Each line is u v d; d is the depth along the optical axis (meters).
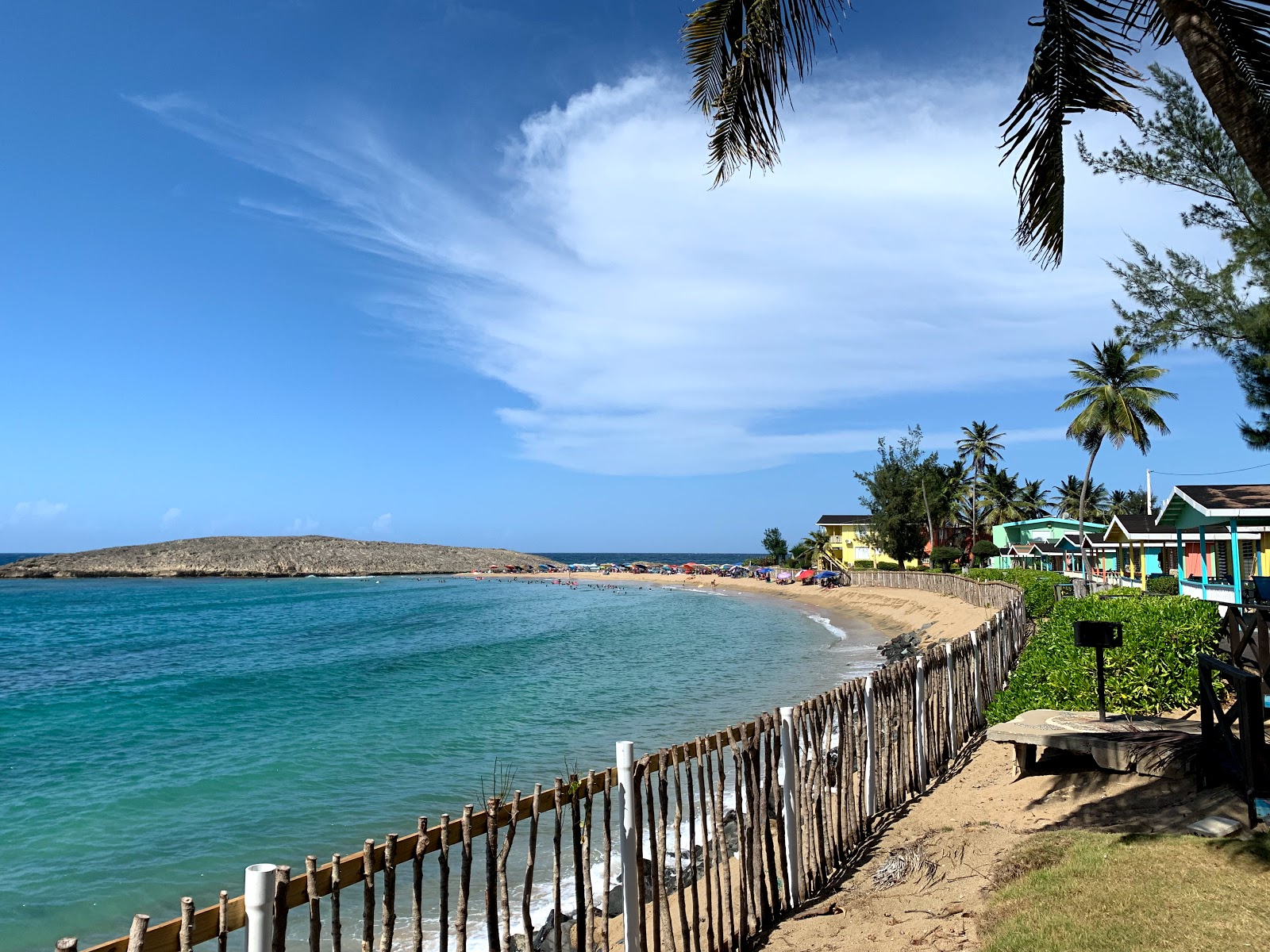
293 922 8.12
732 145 6.25
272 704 21.55
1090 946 4.47
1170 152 8.69
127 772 14.51
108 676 27.92
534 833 4.59
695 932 5.56
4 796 13.05
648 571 141.38
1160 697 9.55
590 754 15.16
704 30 6.11
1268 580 19.81
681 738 16.30
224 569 152.50
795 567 94.94
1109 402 43.56
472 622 51.16
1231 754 6.40
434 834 4.07
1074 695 10.11
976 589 37.00
